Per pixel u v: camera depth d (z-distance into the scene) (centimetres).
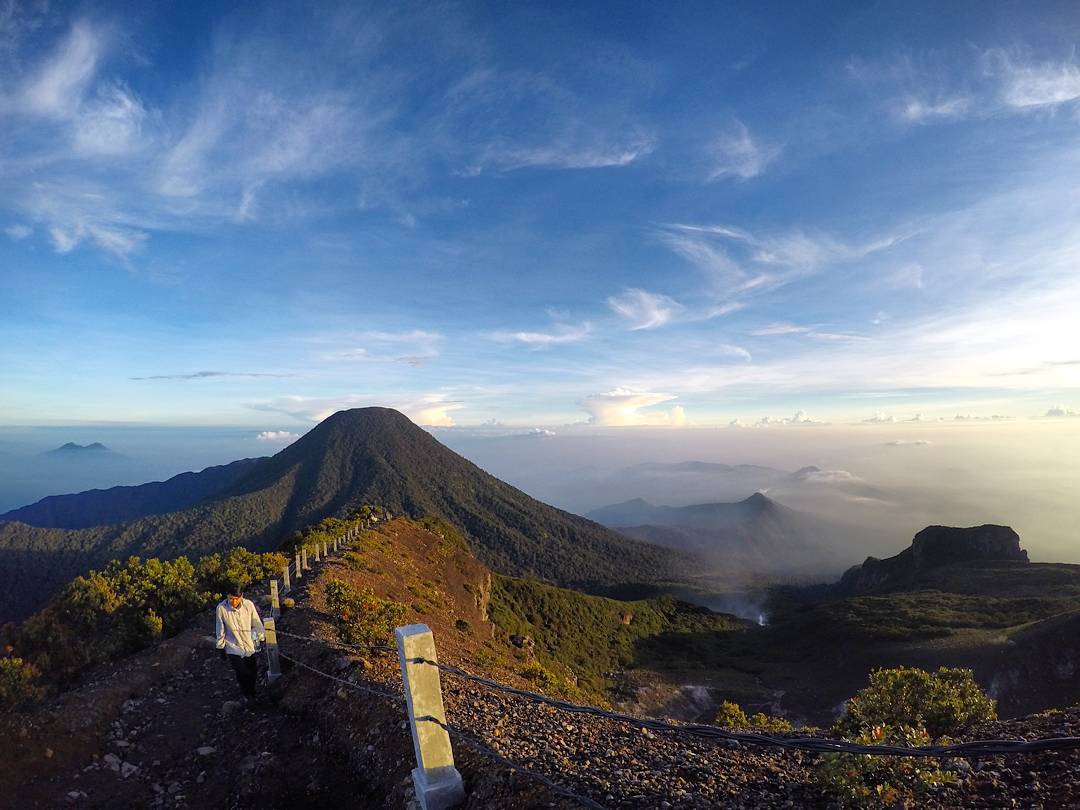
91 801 732
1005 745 246
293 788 743
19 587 12825
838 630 10000
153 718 960
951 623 9094
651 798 538
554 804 524
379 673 972
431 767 556
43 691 1049
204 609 1580
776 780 598
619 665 8650
